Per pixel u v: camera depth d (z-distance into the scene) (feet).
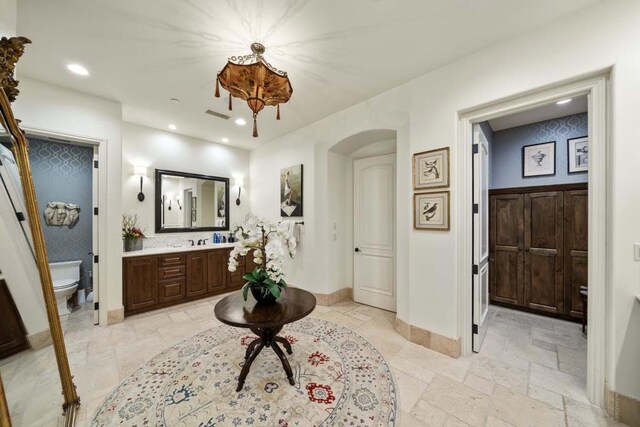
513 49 6.63
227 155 16.29
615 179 5.34
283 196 14.30
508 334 9.18
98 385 6.36
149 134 13.20
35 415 4.99
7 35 4.26
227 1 5.45
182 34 6.44
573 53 5.82
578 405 5.69
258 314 6.31
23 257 5.16
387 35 6.56
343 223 13.21
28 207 5.37
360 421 5.23
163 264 11.76
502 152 12.84
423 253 8.32
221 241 15.46
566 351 7.98
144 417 5.33
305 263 13.05
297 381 6.46
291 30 6.34
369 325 9.96
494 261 12.14
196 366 7.13
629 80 5.22
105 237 9.93
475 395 6.02
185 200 14.49
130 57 7.36
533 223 11.16
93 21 5.97
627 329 5.25
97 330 9.46
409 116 8.75
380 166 12.04
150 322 10.22
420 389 6.22
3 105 4.55
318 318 10.68
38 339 5.21
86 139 9.45
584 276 10.07
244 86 6.57
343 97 10.02
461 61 7.52
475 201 8.00
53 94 8.81
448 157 7.75
